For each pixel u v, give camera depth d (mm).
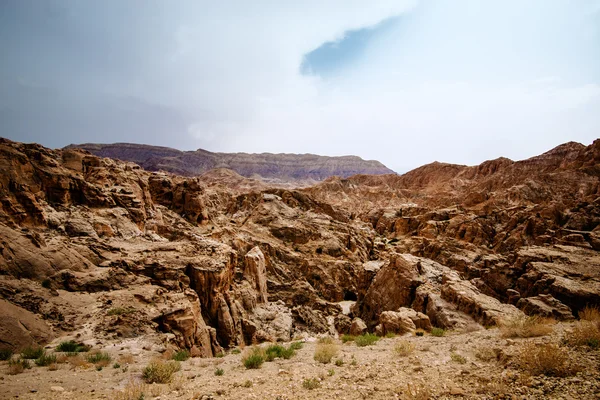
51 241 24109
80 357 13875
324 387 8797
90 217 30906
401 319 24219
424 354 11844
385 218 98812
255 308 33938
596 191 77500
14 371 11492
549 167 107500
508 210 72750
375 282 41656
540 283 31672
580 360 8156
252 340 29062
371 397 7695
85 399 8992
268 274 47125
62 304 18859
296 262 51750
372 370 10094
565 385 6754
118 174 39969
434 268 38000
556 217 61000
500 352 9953
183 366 13281
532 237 57656
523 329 12977
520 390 6770
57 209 29781
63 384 10430
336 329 36812
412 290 34281
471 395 6957
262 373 11164
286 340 30422
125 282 23141
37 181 29594
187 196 47500
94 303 20016
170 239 37281
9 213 24859
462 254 53406
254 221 61656
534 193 83062
